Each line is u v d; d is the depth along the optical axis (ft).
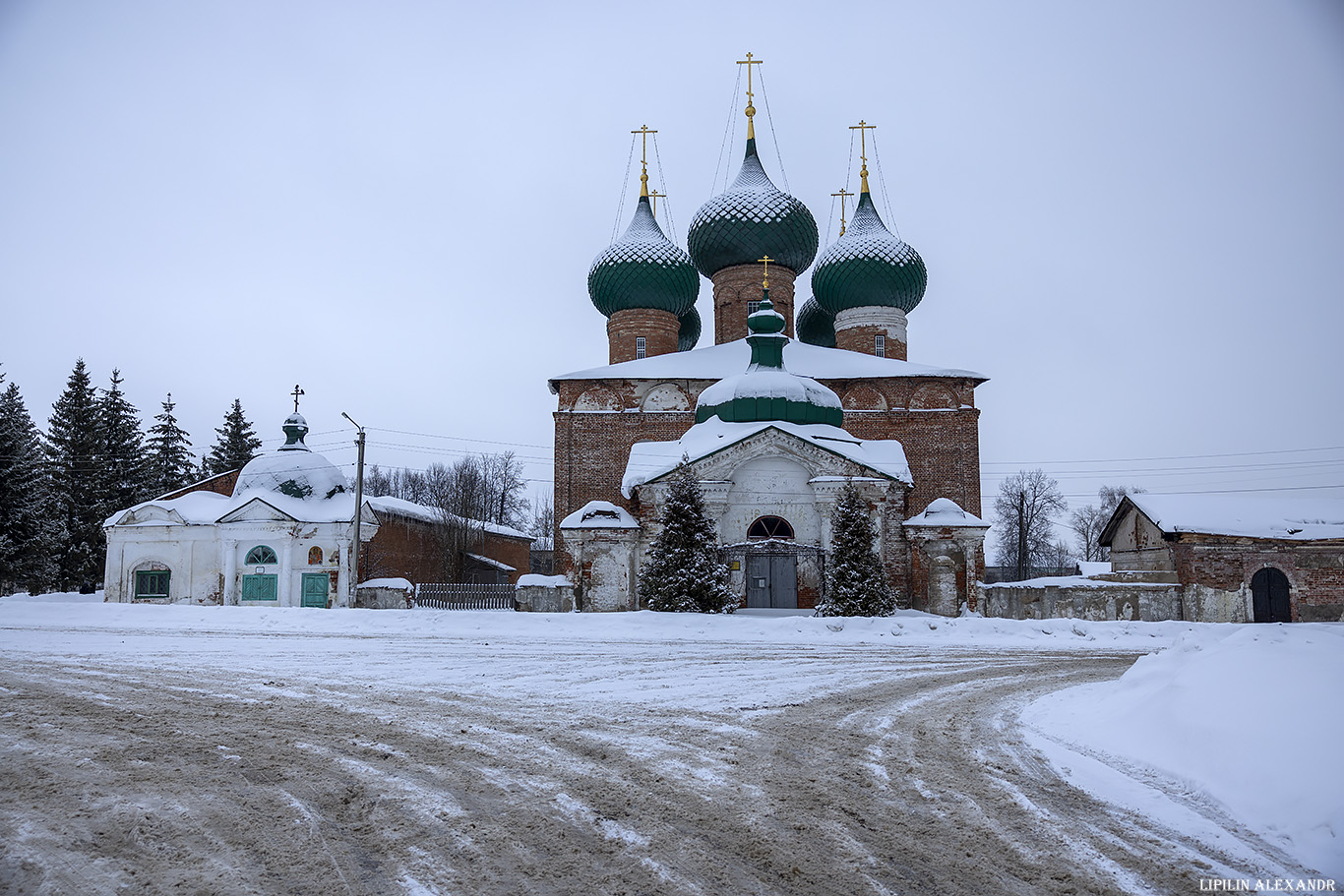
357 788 26.32
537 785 26.94
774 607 108.17
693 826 23.21
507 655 65.77
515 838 22.09
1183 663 39.06
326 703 41.75
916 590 112.16
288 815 23.58
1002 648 75.46
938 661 64.23
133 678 50.60
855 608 97.60
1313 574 110.52
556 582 113.60
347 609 116.88
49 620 110.01
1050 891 19.13
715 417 120.98
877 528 107.86
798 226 153.99
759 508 109.91
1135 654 71.05
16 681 49.01
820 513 108.27
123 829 22.27
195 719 37.17
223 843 21.44
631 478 116.67
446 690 46.68
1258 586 111.34
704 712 40.86
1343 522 114.83
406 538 160.15
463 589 131.03
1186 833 23.00
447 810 24.20
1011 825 23.59
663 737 34.65
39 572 156.15
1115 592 109.50
